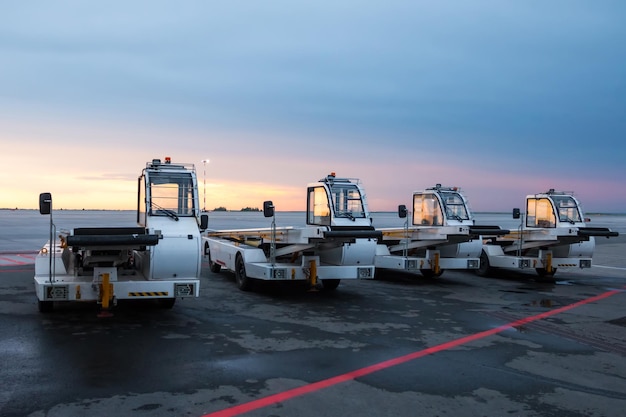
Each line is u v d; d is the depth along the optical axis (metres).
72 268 8.97
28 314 8.87
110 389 5.28
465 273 17.25
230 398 5.10
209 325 8.42
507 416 4.80
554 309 10.60
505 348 7.29
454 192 14.59
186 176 9.00
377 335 7.95
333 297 11.62
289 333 7.96
